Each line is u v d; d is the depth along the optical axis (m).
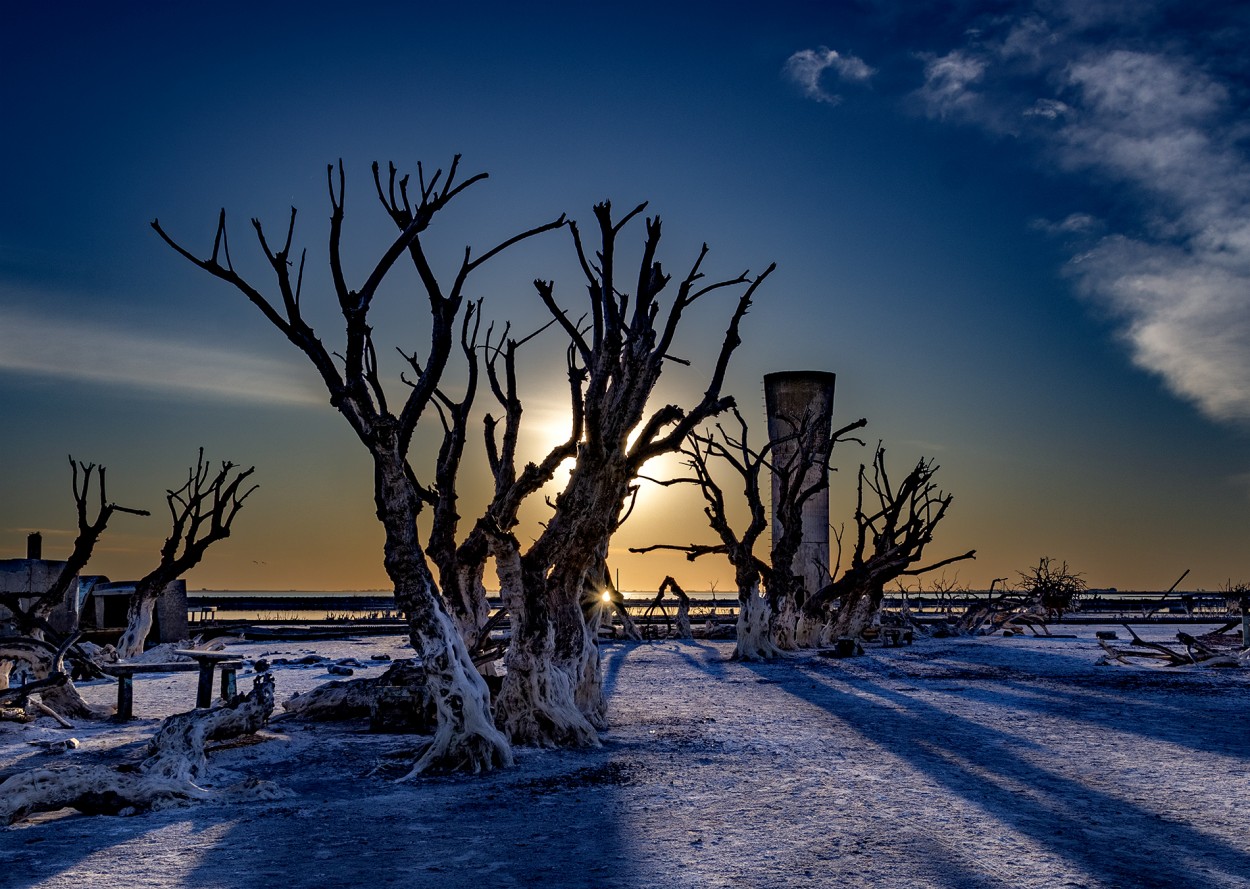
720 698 19.84
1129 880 7.22
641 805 9.97
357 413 12.12
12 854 8.05
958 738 14.26
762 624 30.97
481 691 12.30
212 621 56.78
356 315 12.25
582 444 15.09
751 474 31.88
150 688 22.47
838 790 10.62
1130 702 18.78
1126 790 10.52
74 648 23.31
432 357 13.00
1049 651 34.47
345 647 37.53
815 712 17.42
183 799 10.05
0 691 15.41
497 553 14.03
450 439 18.88
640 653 33.81
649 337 15.40
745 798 10.27
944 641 41.75
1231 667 26.70
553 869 7.59
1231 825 8.94
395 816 9.53
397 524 12.53
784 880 7.25
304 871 7.55
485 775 11.68
